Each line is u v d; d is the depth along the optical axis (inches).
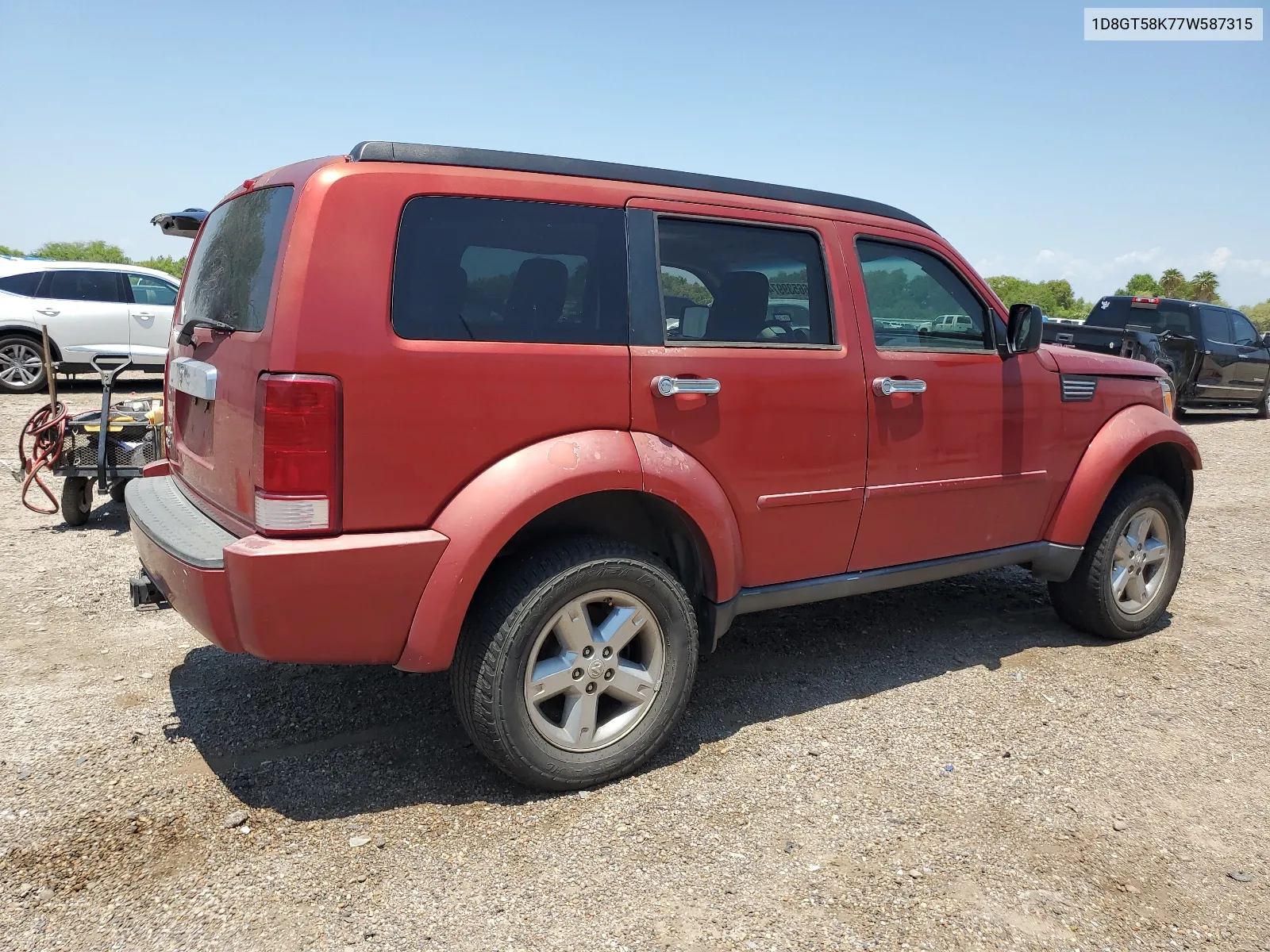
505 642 114.0
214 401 118.3
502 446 114.2
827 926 97.3
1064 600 187.0
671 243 131.0
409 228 109.4
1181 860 111.4
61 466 241.9
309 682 157.1
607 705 131.9
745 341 137.2
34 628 177.3
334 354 103.3
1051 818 119.7
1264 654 181.6
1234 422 615.5
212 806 118.0
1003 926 98.0
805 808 120.9
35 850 107.1
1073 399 175.3
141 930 94.3
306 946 92.5
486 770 129.6
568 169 124.1
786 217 142.9
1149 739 142.9
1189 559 256.5
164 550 112.4
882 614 201.8
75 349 518.6
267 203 118.1
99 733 136.5
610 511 133.7
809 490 142.1
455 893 101.4
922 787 126.7
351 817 116.4
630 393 123.5
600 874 105.5
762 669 169.0
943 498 159.3
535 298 118.1
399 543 107.7
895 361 151.1
